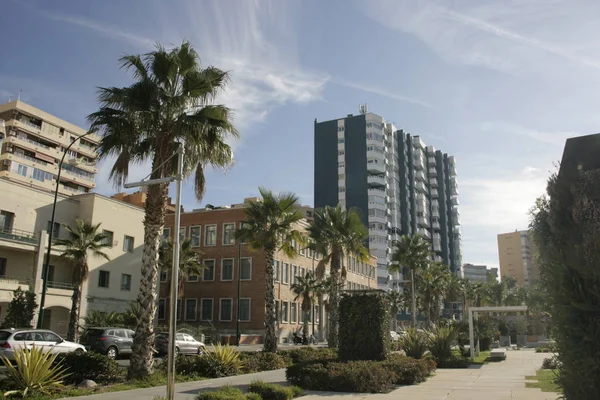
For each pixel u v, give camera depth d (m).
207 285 57.09
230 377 16.61
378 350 17.02
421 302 67.50
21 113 72.94
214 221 58.75
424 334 25.31
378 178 106.50
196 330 49.19
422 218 121.50
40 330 19.81
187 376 15.94
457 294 78.81
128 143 16.03
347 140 109.31
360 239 33.88
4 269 36.03
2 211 36.94
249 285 55.09
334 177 108.12
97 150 16.36
